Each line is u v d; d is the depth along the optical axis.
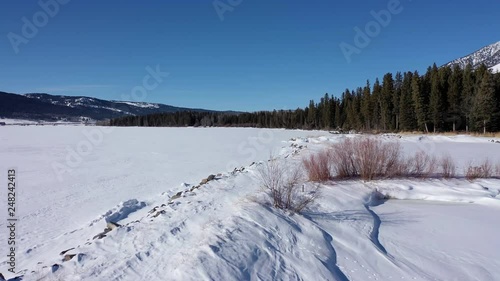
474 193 7.99
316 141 24.33
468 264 4.55
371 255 4.71
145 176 15.63
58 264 4.41
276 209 5.92
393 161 9.67
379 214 6.79
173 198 8.98
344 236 5.27
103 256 4.51
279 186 6.56
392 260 4.62
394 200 8.02
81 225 8.24
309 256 4.36
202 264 3.72
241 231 4.78
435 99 42.41
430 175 9.91
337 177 9.39
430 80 47.00
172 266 3.85
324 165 9.17
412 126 46.41
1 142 36.94
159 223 5.77
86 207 10.09
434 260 4.67
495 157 17.27
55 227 8.14
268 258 4.16
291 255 4.35
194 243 4.55
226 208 6.36
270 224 5.16
